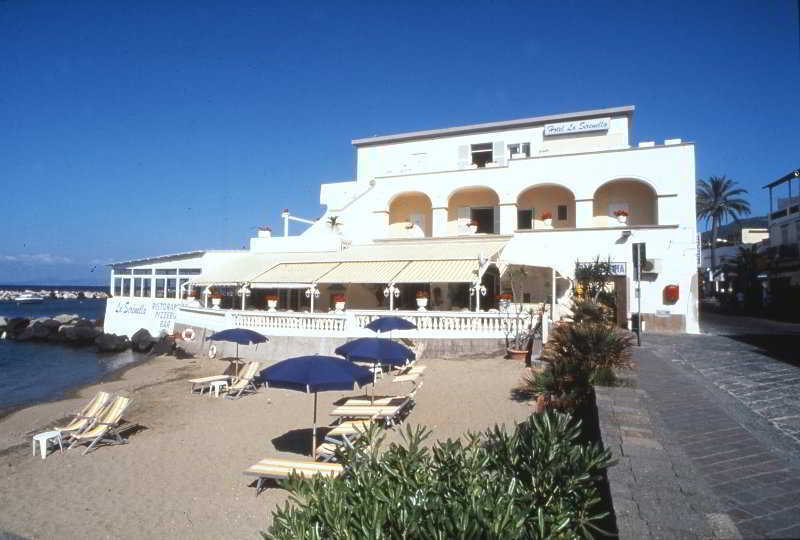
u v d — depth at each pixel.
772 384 12.30
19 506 10.05
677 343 20.72
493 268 29.58
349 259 28.33
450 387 16.64
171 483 10.74
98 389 24.38
